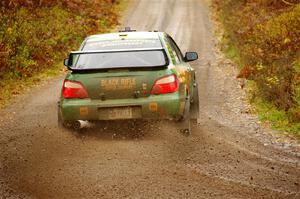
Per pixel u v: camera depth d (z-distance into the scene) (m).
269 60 26.20
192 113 17.03
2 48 30.78
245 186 10.73
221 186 10.74
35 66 31.53
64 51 37.88
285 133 15.78
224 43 41.97
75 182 11.16
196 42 46.53
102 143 14.30
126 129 14.98
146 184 10.92
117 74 13.94
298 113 16.84
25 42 34.28
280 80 20.59
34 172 12.00
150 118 13.97
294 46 26.84
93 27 50.50
